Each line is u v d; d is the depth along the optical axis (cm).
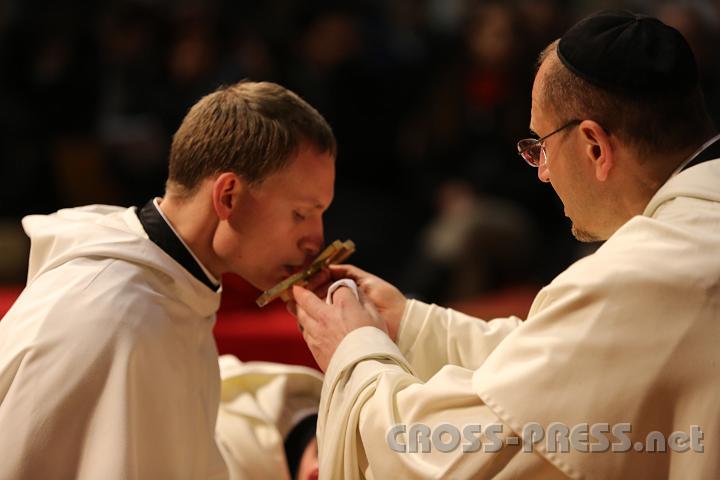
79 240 655
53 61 1755
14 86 1755
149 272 647
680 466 534
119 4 1781
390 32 1889
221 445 790
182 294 660
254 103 654
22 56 1752
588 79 574
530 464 549
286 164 644
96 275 630
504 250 1458
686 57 579
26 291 642
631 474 540
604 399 537
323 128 666
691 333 530
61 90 1750
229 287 1002
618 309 539
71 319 611
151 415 630
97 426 600
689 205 560
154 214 666
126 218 679
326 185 662
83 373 602
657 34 577
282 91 671
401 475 568
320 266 673
